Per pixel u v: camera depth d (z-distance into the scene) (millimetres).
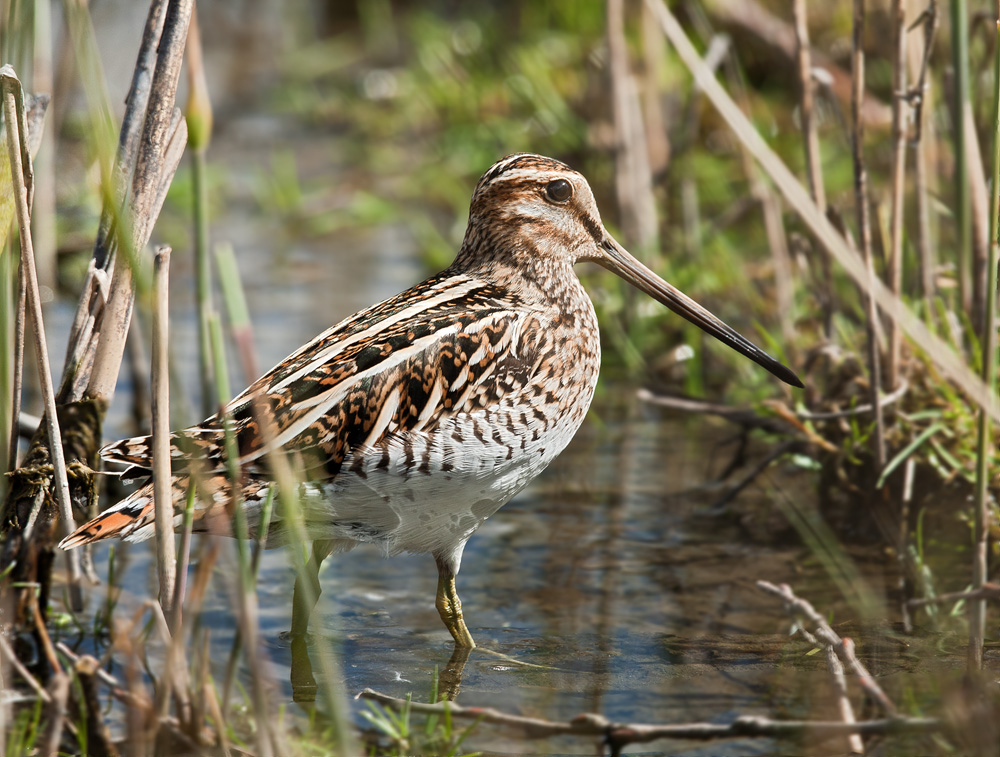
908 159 12008
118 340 7895
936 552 9062
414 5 23859
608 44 13812
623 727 6477
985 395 7297
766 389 10945
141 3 17969
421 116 19828
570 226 8859
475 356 7906
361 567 9492
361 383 7598
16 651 7824
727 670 7719
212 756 6422
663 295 9242
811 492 10305
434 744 6934
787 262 12461
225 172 18359
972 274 9383
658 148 15625
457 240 16062
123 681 7418
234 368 12219
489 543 9711
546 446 8273
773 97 17125
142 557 9297
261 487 7414
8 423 7797
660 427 11773
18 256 8039
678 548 9523
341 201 17484
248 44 24328
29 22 7660
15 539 7953
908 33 10234
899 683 7395
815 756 6773
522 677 7738
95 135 5570
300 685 7617
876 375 9297
